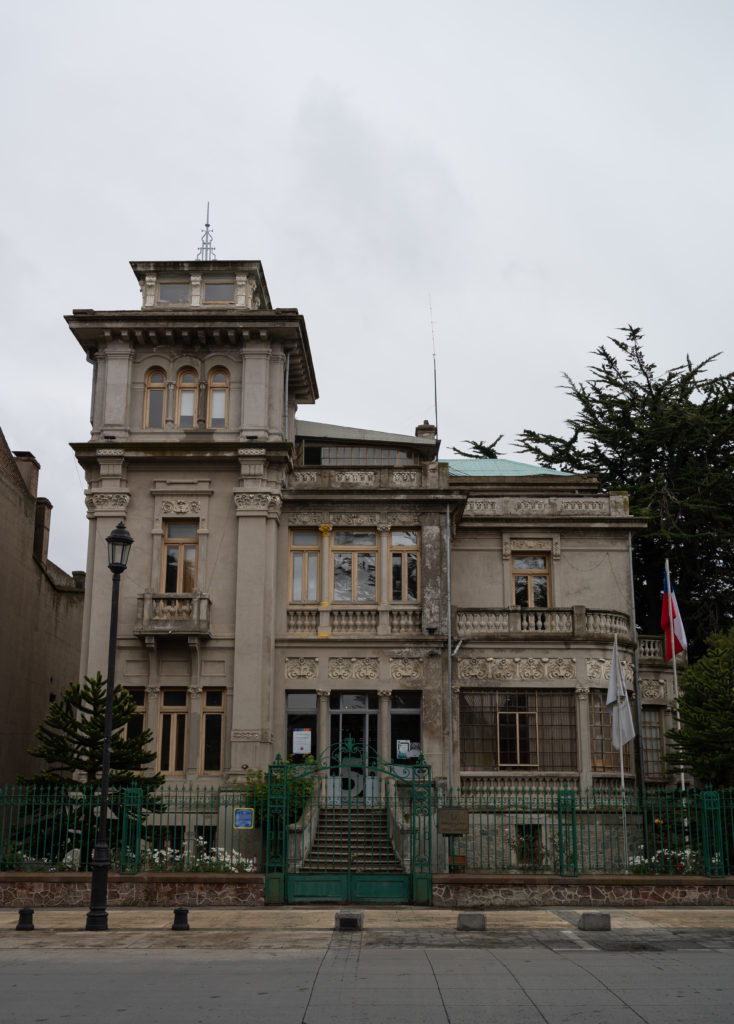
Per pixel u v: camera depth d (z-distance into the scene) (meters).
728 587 43.38
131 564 30.59
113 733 25.64
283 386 32.03
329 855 25.56
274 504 30.83
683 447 45.19
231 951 16.30
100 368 32.12
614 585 33.56
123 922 19.30
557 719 30.33
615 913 20.44
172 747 29.42
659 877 21.70
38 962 15.28
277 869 21.94
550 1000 12.37
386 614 30.80
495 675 30.50
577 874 22.22
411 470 31.92
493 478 37.34
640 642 33.38
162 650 29.89
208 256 36.03
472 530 33.94
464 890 21.52
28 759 39.03
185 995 12.63
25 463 39.84
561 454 48.53
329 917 19.86
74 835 24.08
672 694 32.91
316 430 37.91
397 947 16.70
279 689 30.33
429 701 30.06
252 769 28.59
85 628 30.19
